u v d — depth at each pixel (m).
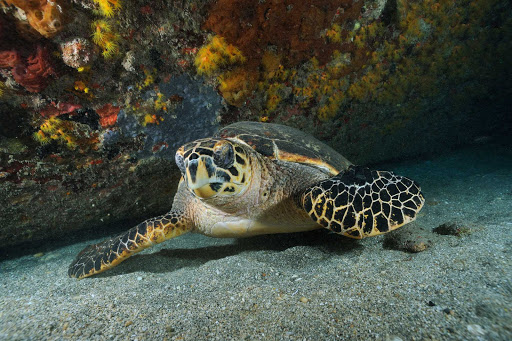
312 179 0.60
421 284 0.38
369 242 0.53
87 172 0.59
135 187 0.66
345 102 0.75
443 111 0.92
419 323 0.32
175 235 0.58
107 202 0.66
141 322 0.36
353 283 0.40
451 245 0.46
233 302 0.39
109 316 0.37
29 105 0.50
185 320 0.36
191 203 0.59
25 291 0.52
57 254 0.69
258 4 0.56
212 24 0.56
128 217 0.75
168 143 0.63
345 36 0.67
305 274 0.45
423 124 0.93
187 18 0.54
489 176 0.81
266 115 0.70
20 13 0.44
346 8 0.64
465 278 0.38
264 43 0.61
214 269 0.49
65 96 0.52
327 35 0.65
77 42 0.49
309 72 0.68
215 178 0.49
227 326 0.35
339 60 0.69
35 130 0.52
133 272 0.53
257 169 0.55
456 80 0.84
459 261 0.41
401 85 0.79
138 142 0.60
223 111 0.65
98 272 0.55
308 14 0.60
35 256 0.69
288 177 0.58
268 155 0.56
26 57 0.47
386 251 0.48
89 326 0.35
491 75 0.85
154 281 0.49
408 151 1.04
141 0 0.51
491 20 0.77
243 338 0.33
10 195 0.55
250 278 0.46
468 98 0.90
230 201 0.53
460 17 0.74
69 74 0.51
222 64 0.60
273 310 0.36
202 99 0.62
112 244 0.56
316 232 0.63
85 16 0.49
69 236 0.73
